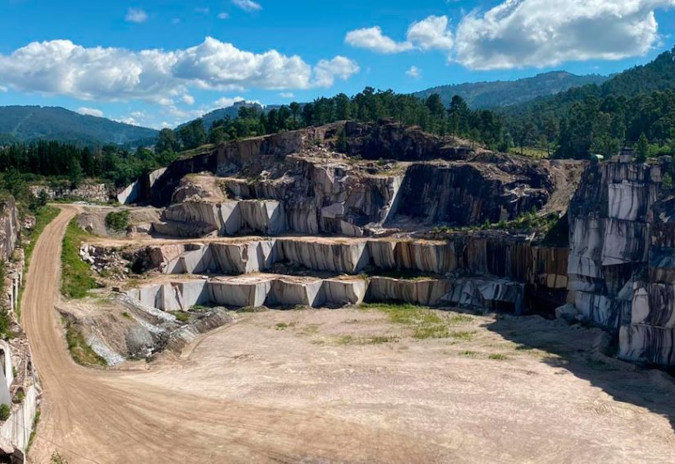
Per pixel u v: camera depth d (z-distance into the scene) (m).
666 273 59.59
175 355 64.38
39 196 116.06
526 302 81.44
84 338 62.34
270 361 61.75
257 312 83.00
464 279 84.88
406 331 71.50
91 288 79.00
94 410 48.34
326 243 94.56
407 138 122.12
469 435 44.09
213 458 41.50
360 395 51.69
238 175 127.06
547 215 88.69
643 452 41.38
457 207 104.75
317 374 57.19
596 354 61.16
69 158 143.50
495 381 54.31
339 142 124.56
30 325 63.62
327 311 82.50
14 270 71.56
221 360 62.62
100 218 108.94
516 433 44.31
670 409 48.47
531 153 130.00
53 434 44.03
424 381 54.62
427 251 89.19
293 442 43.50
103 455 41.62
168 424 46.34
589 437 43.56
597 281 74.31
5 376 42.19
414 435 44.25
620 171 75.88
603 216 74.94
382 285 87.75
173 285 84.50
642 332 59.78
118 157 172.50
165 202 131.25
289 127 143.12
